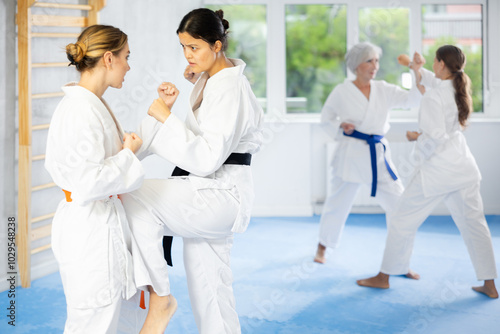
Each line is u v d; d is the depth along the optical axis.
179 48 5.42
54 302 3.50
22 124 3.62
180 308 3.42
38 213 3.92
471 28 5.86
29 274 3.75
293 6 5.88
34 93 3.78
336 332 3.09
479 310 3.38
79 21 4.02
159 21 5.10
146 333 2.27
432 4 5.82
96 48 2.13
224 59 2.40
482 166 5.79
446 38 5.87
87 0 4.13
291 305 3.47
